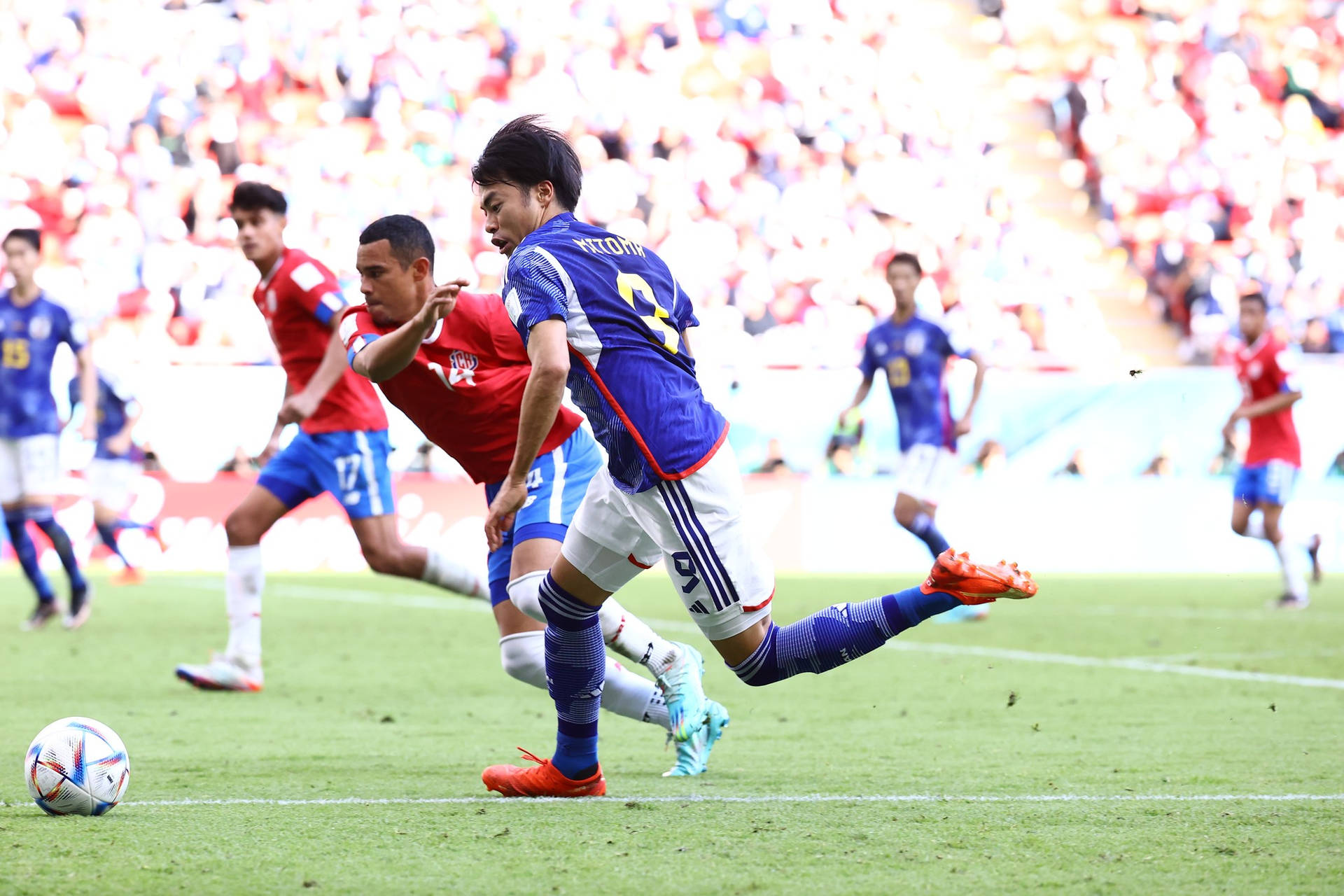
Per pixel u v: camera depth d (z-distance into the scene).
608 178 67.44
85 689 22.80
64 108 64.44
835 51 75.38
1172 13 80.38
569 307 11.72
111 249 60.88
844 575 54.88
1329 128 79.31
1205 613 39.50
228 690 22.80
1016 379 57.78
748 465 57.19
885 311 65.81
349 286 62.72
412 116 67.69
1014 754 16.38
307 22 68.50
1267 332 40.53
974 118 76.56
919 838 11.16
